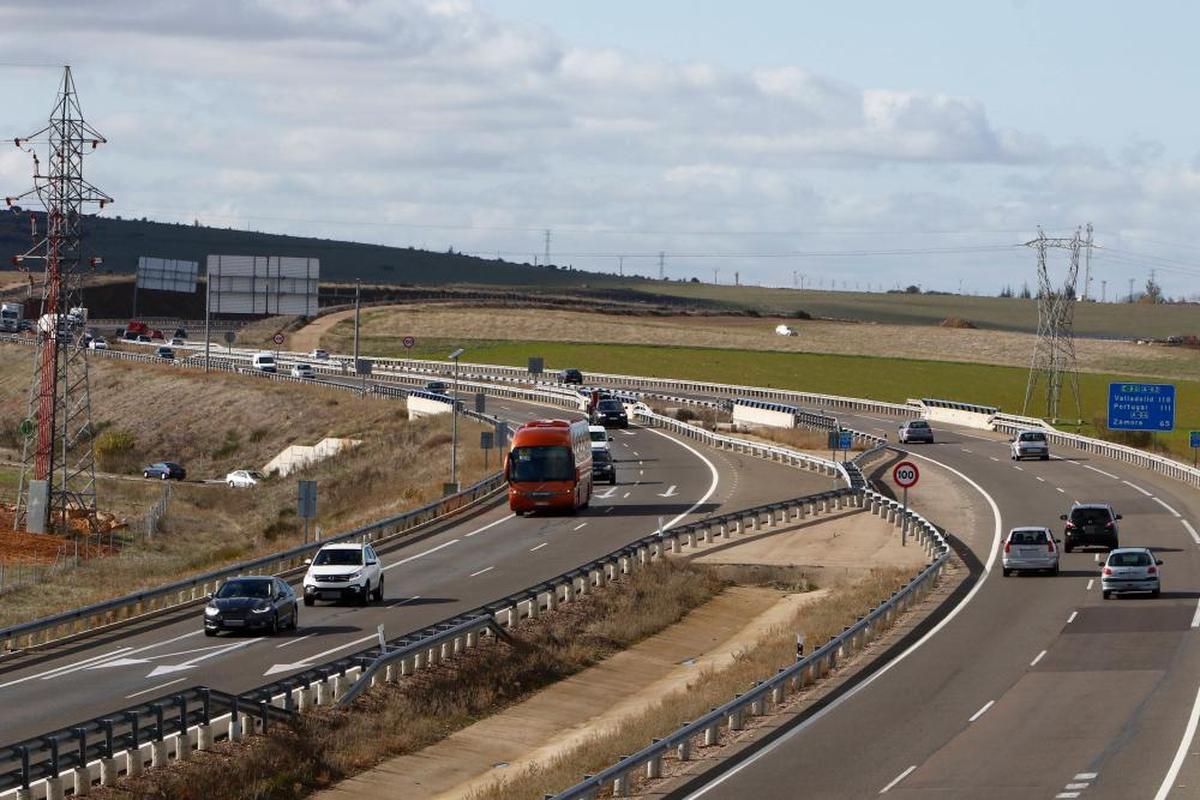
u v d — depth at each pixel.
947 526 85.62
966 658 48.44
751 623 63.94
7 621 62.69
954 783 31.61
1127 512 89.44
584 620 59.59
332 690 42.69
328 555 61.34
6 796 30.78
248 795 34.31
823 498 88.75
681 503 93.94
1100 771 32.28
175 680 45.75
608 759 37.16
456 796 36.41
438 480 107.06
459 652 50.47
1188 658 46.97
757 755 35.66
